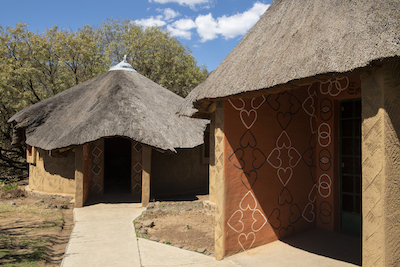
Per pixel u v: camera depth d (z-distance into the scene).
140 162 11.52
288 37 4.43
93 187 11.18
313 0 4.78
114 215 8.48
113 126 9.42
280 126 5.75
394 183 2.97
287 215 5.83
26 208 9.37
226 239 4.95
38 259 5.18
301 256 4.91
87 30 23.05
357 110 5.91
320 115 6.34
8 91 17.30
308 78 3.42
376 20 3.19
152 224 7.39
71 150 10.86
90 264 4.90
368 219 3.03
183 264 4.82
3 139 20.09
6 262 4.93
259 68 4.30
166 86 24.03
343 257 4.86
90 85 12.86
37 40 18.39
